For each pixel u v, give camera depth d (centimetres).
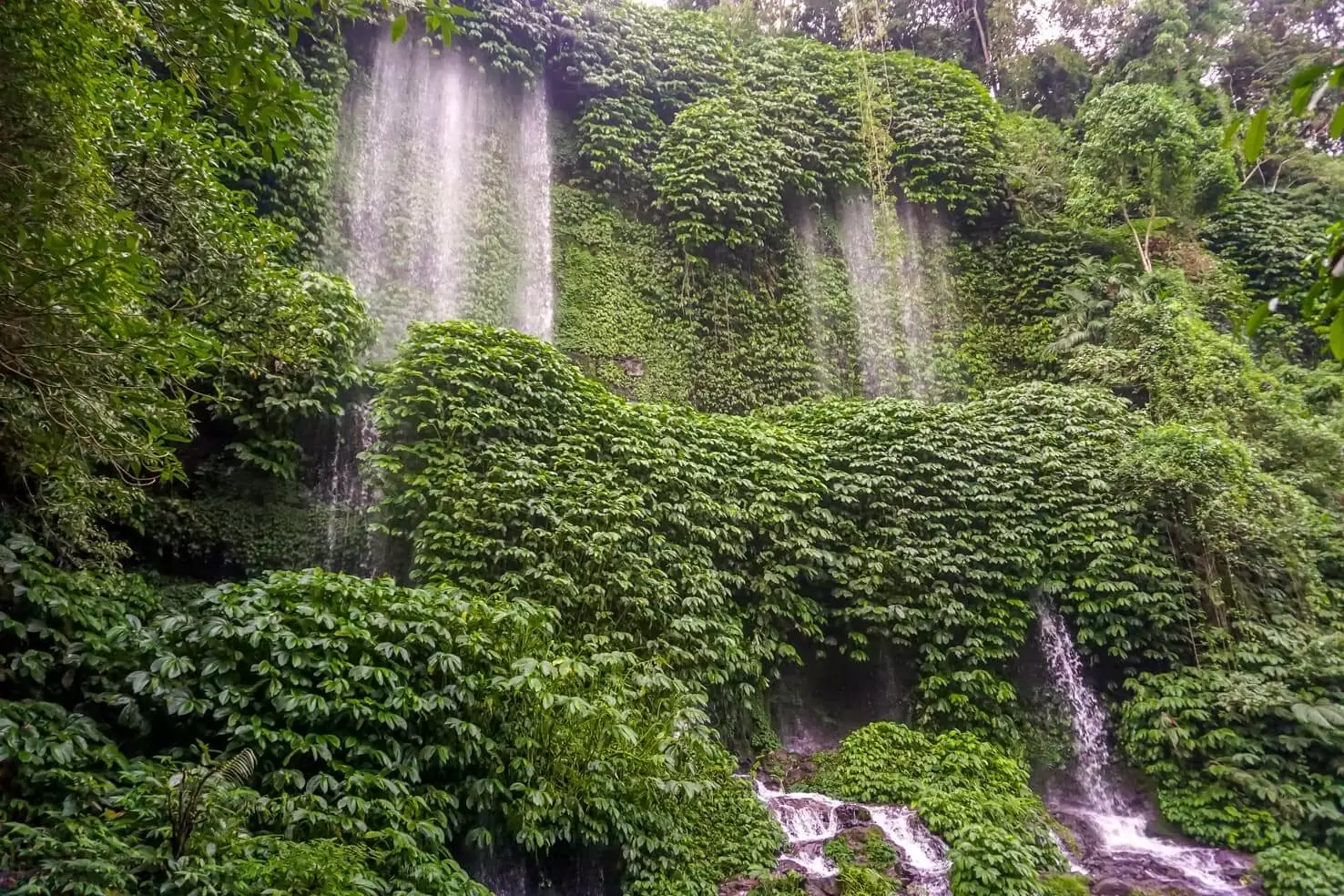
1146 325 1344
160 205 517
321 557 866
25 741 381
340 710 477
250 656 495
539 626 615
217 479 852
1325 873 712
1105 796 917
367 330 949
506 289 1341
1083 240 1659
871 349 1538
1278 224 1812
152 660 474
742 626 940
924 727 942
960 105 1781
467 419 873
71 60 406
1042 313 1583
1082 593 1005
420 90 1393
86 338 407
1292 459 1192
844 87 1739
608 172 1504
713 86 1642
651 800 611
